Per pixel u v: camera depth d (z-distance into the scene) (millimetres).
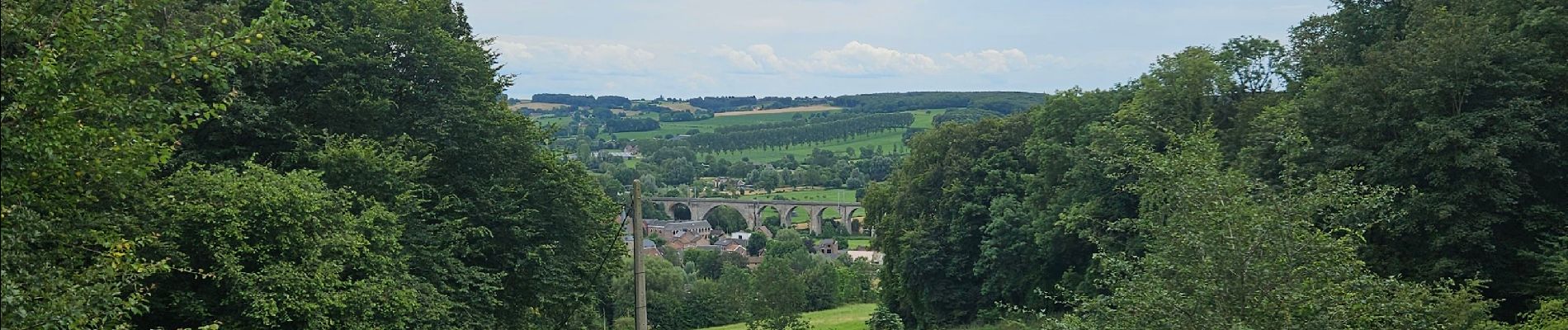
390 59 27875
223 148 25922
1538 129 27609
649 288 89062
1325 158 30344
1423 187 28906
